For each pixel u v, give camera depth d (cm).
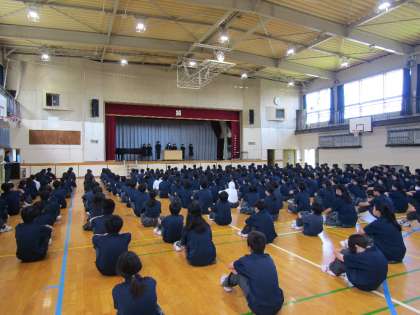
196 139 2233
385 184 838
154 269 387
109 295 318
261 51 1437
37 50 1451
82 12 1043
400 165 1391
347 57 1491
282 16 1004
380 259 313
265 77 1970
